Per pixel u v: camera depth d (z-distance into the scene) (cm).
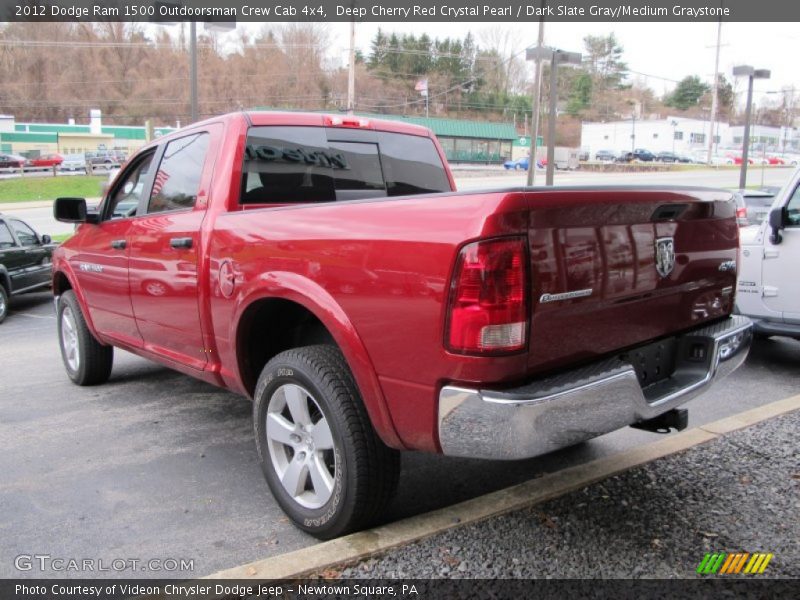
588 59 8962
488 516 312
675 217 296
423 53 6800
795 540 293
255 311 332
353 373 273
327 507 292
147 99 8475
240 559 292
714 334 316
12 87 8438
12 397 536
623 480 351
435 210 245
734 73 2305
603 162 6588
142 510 338
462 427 242
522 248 233
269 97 7581
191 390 547
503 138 5878
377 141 451
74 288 526
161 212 414
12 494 357
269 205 384
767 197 1095
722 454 382
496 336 231
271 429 318
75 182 4903
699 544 290
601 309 267
